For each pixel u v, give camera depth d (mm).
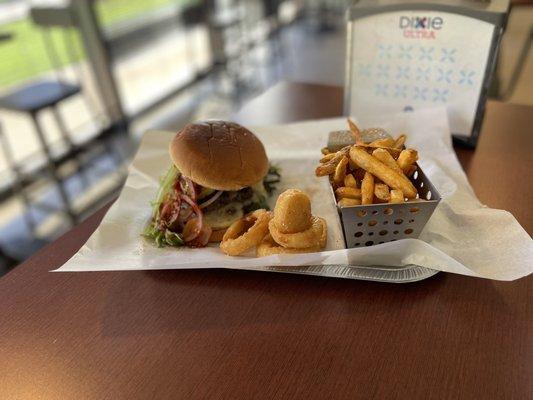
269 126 576
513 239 341
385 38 509
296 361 283
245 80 1904
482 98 490
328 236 391
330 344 294
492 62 463
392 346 290
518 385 259
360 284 343
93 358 292
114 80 1464
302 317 317
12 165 1170
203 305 332
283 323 313
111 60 1461
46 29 1274
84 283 358
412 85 527
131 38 1816
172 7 2021
